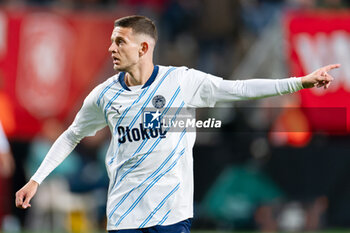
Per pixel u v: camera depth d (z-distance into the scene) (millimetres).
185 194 16984
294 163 37594
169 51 42438
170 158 16875
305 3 42844
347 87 38375
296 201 37219
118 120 17172
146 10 41156
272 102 38281
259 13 43938
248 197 37062
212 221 37188
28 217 37406
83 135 18125
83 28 38812
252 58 40812
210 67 42688
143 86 17203
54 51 38438
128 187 16906
